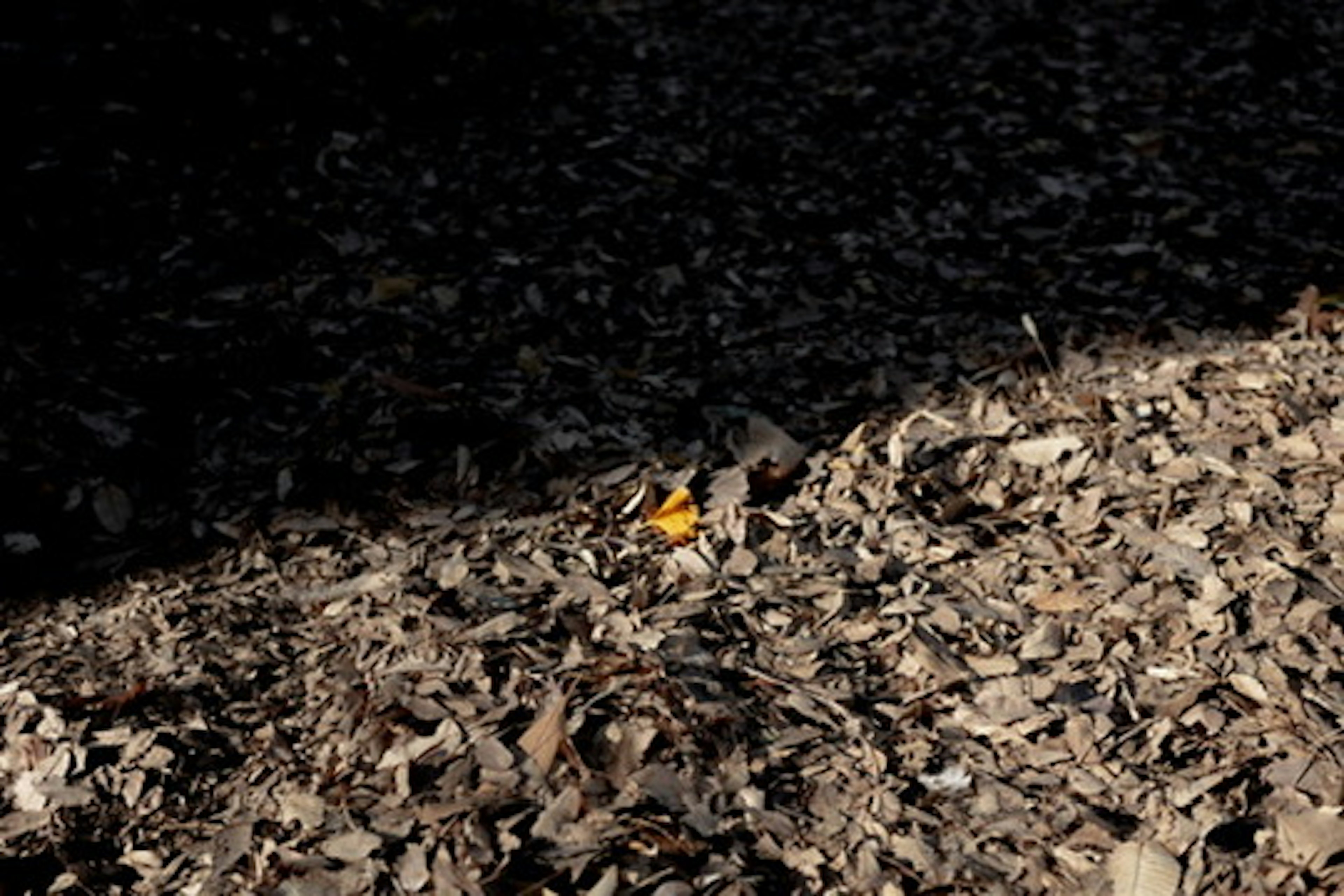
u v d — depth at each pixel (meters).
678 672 3.15
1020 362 4.37
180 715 3.18
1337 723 2.98
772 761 2.97
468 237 5.08
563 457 4.05
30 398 4.30
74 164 5.16
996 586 3.47
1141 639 3.26
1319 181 5.39
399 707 3.10
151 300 4.71
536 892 2.68
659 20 6.48
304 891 2.73
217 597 3.63
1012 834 2.82
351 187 5.30
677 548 3.62
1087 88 6.00
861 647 3.30
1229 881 2.69
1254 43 6.32
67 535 3.92
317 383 4.40
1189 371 4.24
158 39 5.68
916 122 5.78
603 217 5.20
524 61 6.09
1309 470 3.75
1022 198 5.31
